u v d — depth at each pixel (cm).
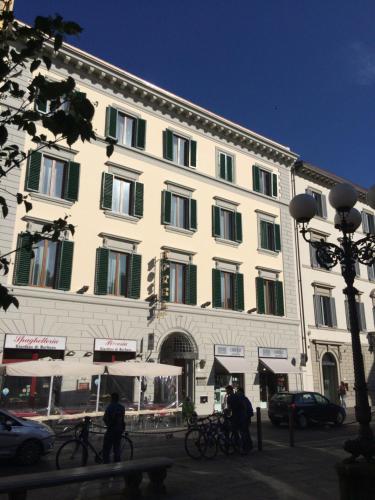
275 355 2653
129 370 1788
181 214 2509
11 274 1862
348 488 568
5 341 1795
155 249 2319
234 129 2795
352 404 2962
